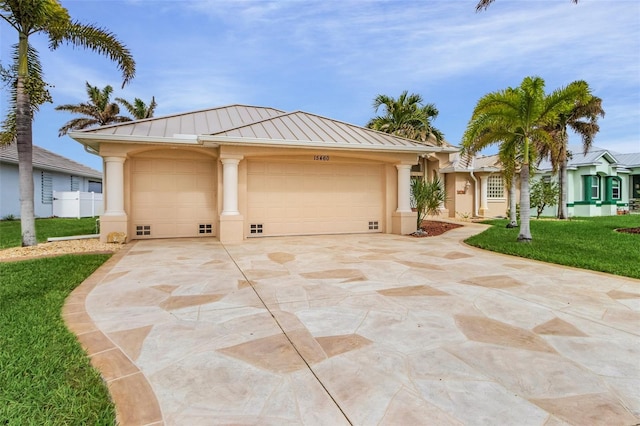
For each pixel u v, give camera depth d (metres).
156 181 12.46
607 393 2.76
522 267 7.42
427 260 8.27
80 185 29.45
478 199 23.03
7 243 11.19
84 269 7.04
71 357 3.30
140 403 2.64
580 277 6.49
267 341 3.73
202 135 11.02
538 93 10.13
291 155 12.75
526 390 2.80
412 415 2.48
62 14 9.83
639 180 31.09
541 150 20.62
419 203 14.07
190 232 12.80
